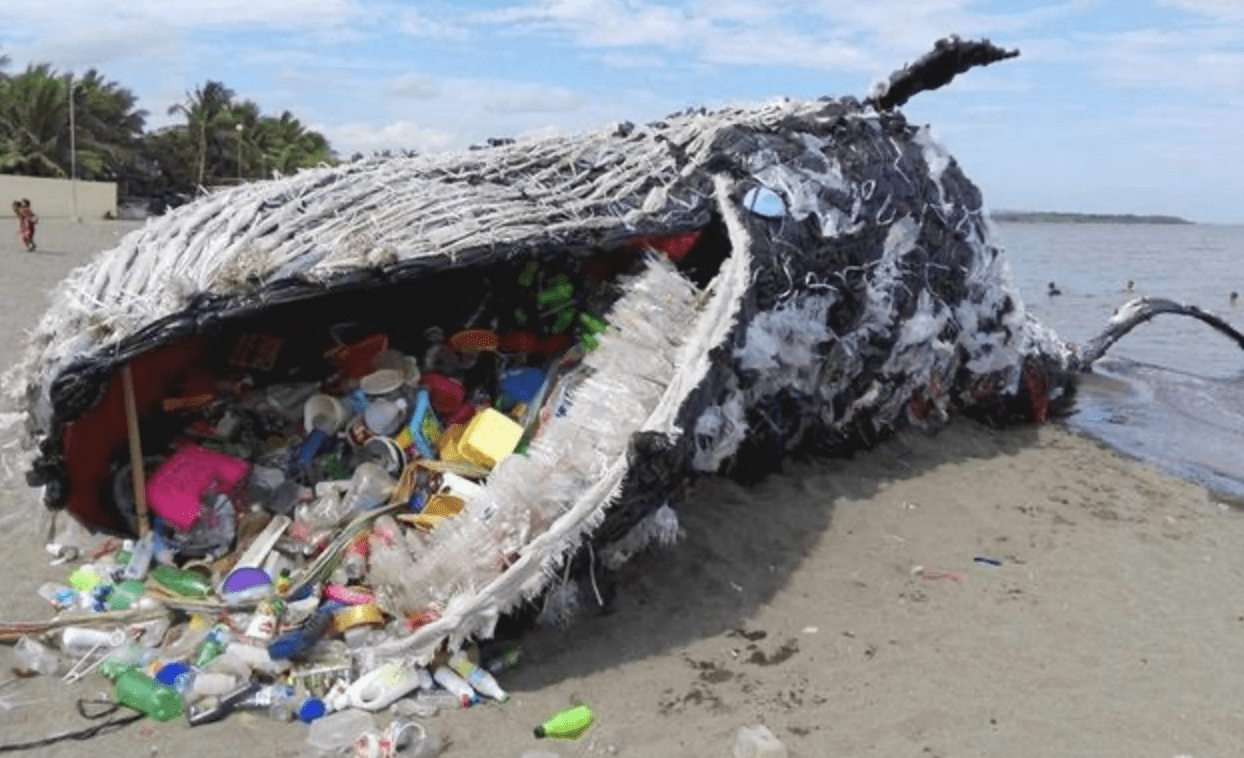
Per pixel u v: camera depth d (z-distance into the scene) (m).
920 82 9.23
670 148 7.23
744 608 5.82
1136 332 20.19
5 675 4.79
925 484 8.07
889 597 6.09
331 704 4.59
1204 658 5.52
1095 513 7.84
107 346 4.87
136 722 4.49
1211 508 8.29
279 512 5.71
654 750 4.46
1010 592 6.26
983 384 9.71
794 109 8.35
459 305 6.80
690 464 5.89
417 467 5.68
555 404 5.87
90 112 56.91
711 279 6.75
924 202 8.52
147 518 5.66
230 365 6.36
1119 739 4.71
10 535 6.36
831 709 4.86
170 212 6.32
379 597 5.12
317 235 5.48
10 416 5.99
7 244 28.66
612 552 5.57
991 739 4.67
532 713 4.69
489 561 4.91
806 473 7.91
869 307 7.82
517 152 7.00
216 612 5.10
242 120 60.56
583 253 6.09
